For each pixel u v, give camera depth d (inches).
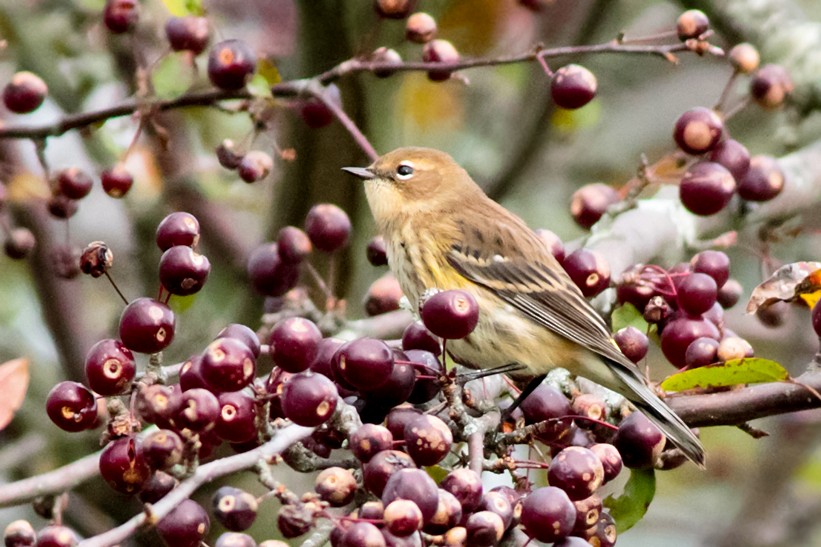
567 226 708.0
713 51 392.8
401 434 282.7
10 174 448.8
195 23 407.2
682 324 352.5
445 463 326.0
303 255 419.2
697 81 805.2
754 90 435.8
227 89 403.9
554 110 564.4
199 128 557.9
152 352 263.3
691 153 407.2
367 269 566.6
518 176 626.5
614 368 362.3
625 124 756.0
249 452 256.1
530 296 404.8
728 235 444.5
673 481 688.4
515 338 407.2
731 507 672.4
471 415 328.5
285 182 530.0
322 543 258.2
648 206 461.1
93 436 531.5
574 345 396.5
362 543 234.1
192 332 556.4
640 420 313.7
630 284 368.8
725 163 413.1
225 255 589.0
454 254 440.5
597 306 430.9
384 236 470.3
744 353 330.6
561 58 631.8
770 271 433.4
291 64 556.7
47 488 310.8
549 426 307.0
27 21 554.6
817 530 647.1
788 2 625.3
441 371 299.3
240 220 665.0
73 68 554.3
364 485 265.7
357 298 560.4
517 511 269.1
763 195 432.1
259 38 590.2
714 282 350.6
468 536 252.5
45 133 416.5
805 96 577.6
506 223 448.5
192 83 451.2
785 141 584.1
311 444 300.8
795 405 325.7
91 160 558.3
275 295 428.1
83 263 270.5
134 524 230.5
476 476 256.2
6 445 547.8
